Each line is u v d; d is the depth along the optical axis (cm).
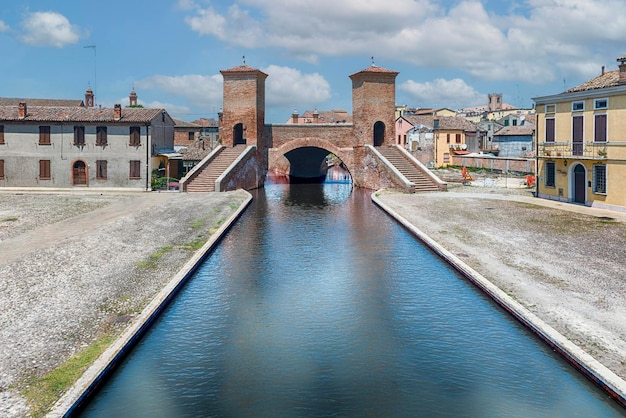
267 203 4347
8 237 2473
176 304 1728
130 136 4656
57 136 4656
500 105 12281
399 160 5275
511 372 1243
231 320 1595
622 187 3114
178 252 2300
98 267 1991
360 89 5531
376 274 2084
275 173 7981
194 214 3353
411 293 1839
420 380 1223
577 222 2841
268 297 1814
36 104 7688
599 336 1301
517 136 7194
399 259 2319
